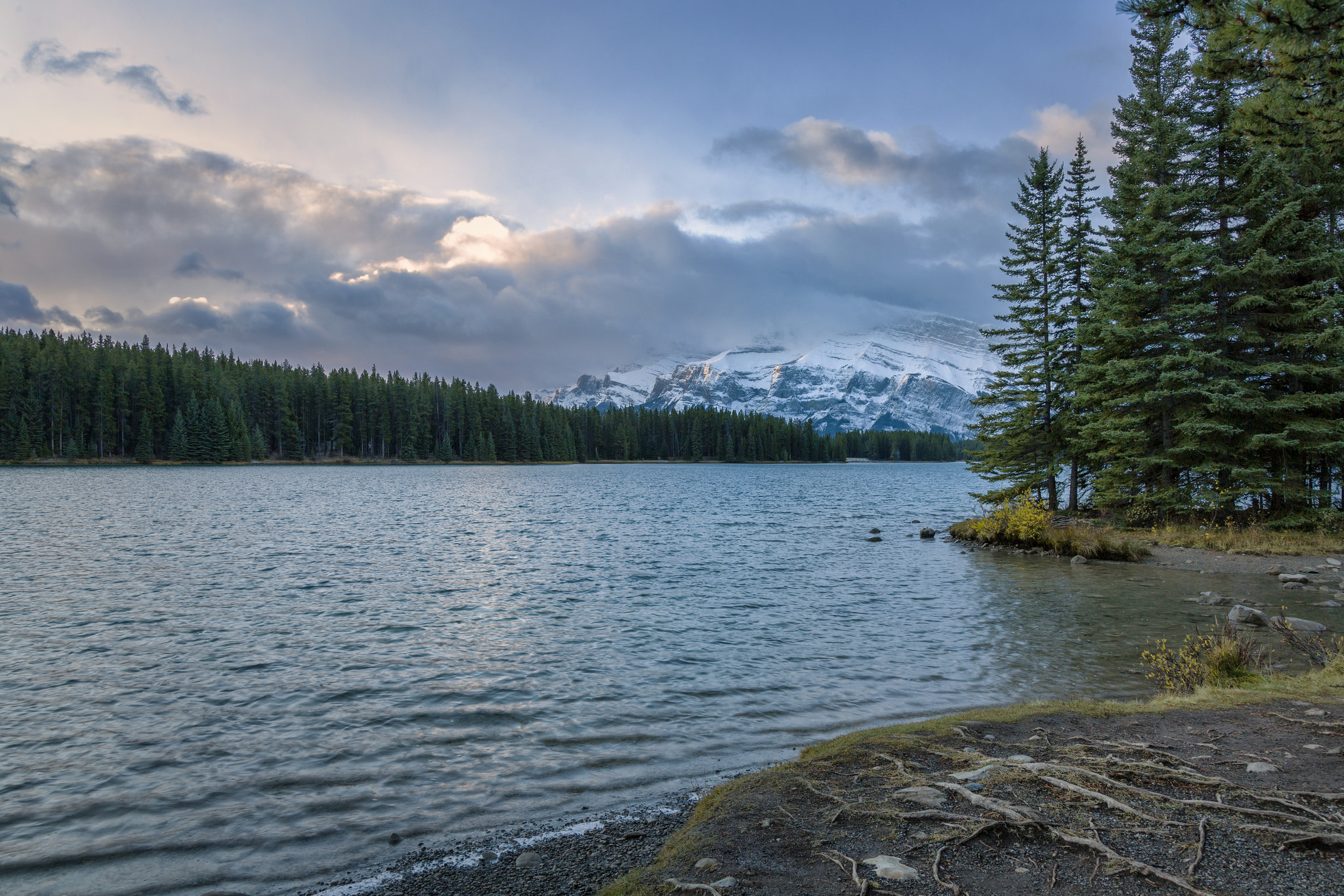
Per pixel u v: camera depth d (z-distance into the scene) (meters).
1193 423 28.34
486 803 7.58
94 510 45.88
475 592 20.89
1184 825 5.30
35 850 6.60
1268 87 10.14
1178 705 9.02
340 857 6.45
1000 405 39.78
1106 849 4.85
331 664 13.17
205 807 7.50
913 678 12.30
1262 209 28.45
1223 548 27.25
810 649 14.33
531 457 176.75
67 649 14.00
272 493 66.56
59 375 116.56
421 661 13.43
